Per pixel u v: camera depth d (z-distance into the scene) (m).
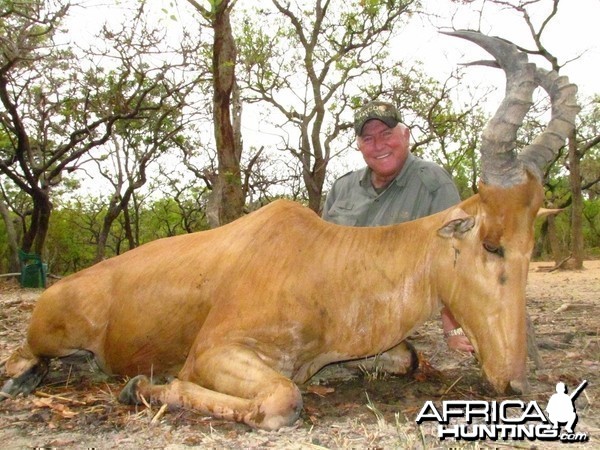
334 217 1.96
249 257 1.45
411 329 1.41
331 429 1.21
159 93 7.55
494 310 1.30
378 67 6.01
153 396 1.34
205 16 3.33
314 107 5.97
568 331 2.35
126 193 8.16
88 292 1.59
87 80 6.62
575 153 7.43
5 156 8.21
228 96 3.50
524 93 1.23
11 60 5.49
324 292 1.39
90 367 1.79
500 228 1.29
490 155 1.26
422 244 1.41
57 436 1.21
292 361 1.38
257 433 1.18
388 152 1.81
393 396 1.48
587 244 15.73
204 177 8.35
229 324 1.37
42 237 7.28
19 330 2.72
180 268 1.52
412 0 5.32
